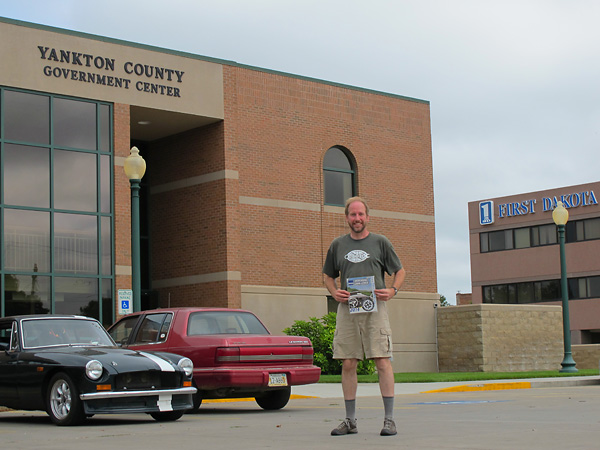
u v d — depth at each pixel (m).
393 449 7.49
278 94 29.20
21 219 23.52
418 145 33.12
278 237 28.66
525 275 59.34
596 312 55.16
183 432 9.98
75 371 11.23
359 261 8.83
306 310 28.98
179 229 28.66
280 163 29.00
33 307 23.47
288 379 13.79
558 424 9.87
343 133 30.88
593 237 55.78
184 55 26.89
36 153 23.89
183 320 13.91
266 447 7.98
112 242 25.05
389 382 8.80
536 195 59.19
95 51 25.08
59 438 9.61
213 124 27.92
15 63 23.61
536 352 33.31
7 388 12.21
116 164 25.22
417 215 32.69
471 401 15.26
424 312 32.50
